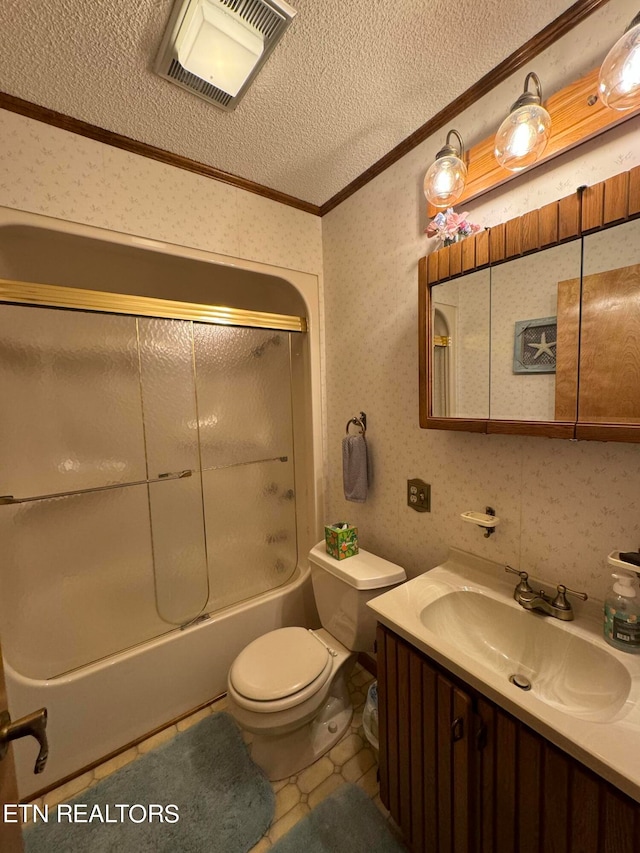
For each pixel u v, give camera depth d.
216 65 1.01
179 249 1.48
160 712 1.51
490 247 1.01
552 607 1.00
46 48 0.95
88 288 1.66
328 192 1.72
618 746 0.62
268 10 0.88
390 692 1.05
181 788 1.26
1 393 1.39
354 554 1.58
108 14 0.88
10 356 1.41
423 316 1.21
